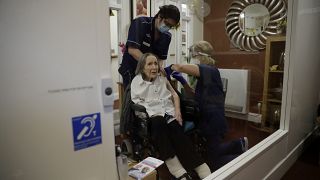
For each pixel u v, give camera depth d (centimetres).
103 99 85
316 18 239
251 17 279
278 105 242
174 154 166
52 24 71
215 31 284
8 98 65
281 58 243
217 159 182
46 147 74
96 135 85
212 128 191
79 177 83
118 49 219
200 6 262
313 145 274
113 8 223
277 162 202
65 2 73
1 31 63
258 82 278
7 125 66
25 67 67
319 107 275
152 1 235
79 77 78
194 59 213
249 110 273
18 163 69
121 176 121
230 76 276
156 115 169
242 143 197
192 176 167
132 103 173
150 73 184
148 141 170
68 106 77
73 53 76
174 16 192
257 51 281
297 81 213
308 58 234
